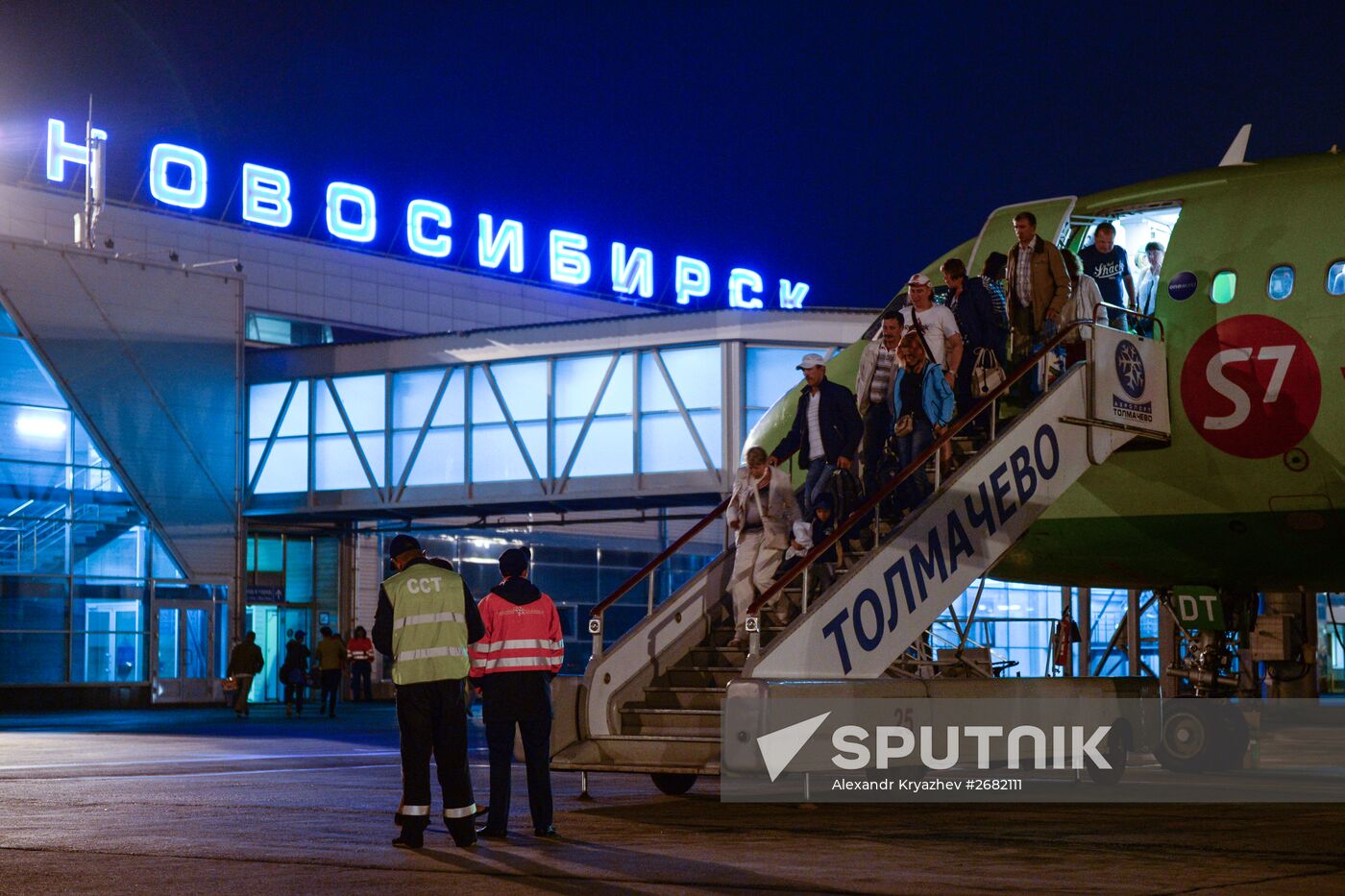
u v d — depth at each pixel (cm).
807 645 1197
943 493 1312
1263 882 789
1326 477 1443
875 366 1462
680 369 3441
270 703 4044
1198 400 1512
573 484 3534
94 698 3575
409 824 956
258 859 902
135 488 3709
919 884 780
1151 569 1647
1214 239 1537
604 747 1280
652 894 755
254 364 4012
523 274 5256
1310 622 1847
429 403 3753
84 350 3644
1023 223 1533
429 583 974
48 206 4103
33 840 1001
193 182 4459
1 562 3447
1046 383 1459
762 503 1373
